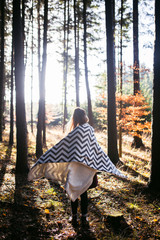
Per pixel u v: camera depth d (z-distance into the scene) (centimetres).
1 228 277
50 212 341
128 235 302
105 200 412
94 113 1959
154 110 468
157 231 313
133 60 1135
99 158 307
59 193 432
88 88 1072
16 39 580
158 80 461
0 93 1109
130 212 369
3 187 427
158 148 465
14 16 580
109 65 739
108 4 723
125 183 529
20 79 581
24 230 282
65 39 1498
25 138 577
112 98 739
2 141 1156
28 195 400
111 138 739
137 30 1127
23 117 577
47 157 290
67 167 292
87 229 301
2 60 1069
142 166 724
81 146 288
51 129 2150
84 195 308
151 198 436
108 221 324
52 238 272
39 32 1433
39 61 1445
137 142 1081
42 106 884
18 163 564
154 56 464
